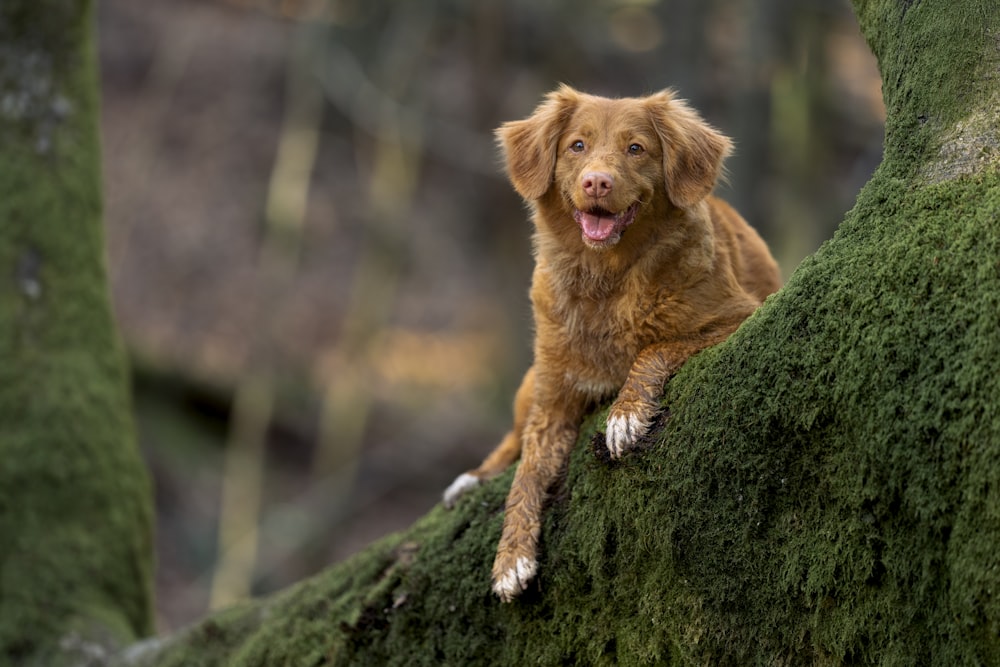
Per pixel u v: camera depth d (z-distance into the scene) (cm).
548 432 495
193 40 2480
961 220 367
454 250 2308
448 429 2014
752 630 398
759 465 394
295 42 2294
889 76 421
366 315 1984
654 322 476
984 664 339
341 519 1841
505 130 536
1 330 728
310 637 548
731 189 1719
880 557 366
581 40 2175
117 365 789
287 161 2053
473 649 482
